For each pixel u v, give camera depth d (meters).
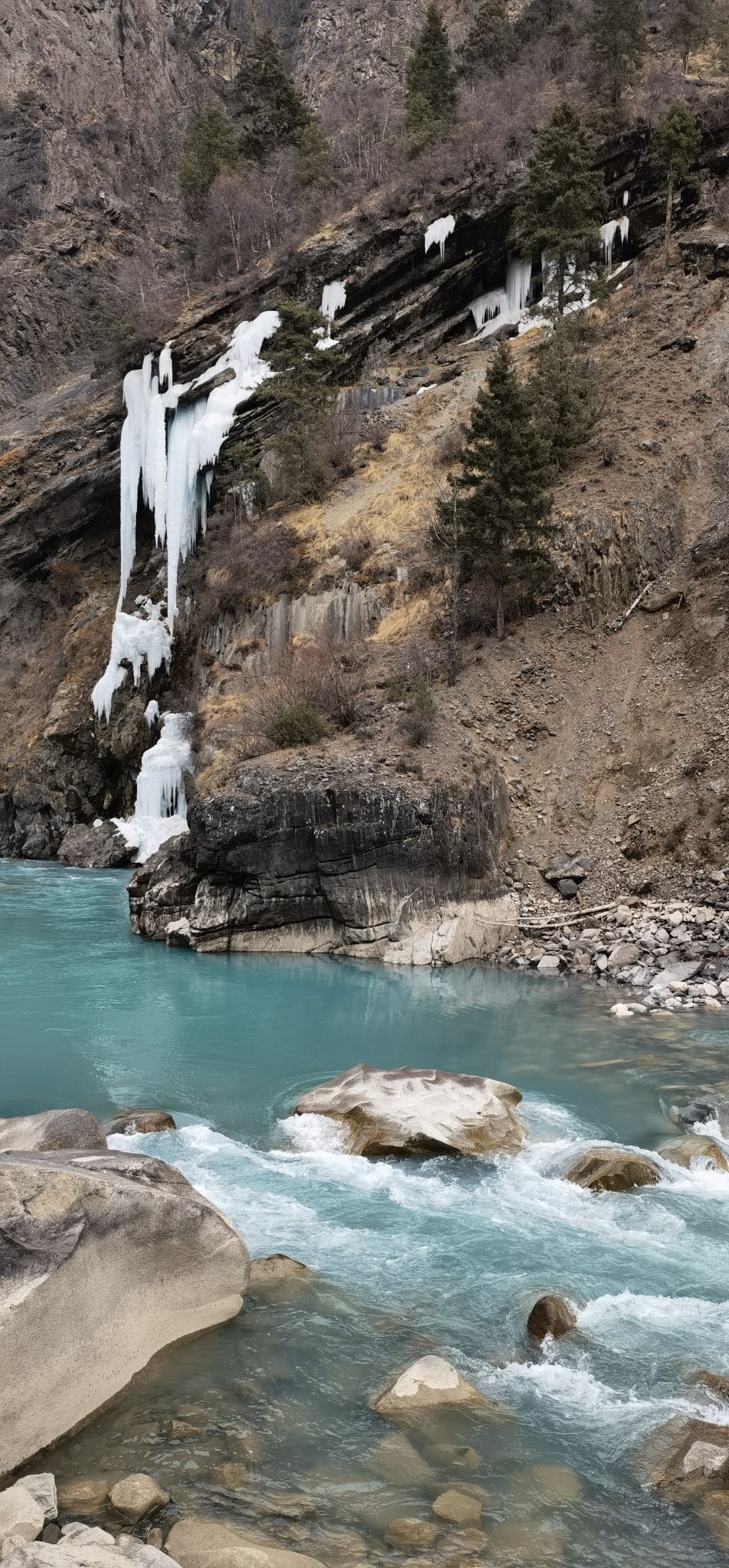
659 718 25.02
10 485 53.44
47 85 81.81
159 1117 12.52
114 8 88.12
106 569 54.47
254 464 42.72
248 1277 8.56
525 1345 8.02
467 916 21.55
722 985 18.50
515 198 47.03
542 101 50.34
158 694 40.78
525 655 27.72
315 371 44.31
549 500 27.77
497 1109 12.63
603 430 33.03
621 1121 12.90
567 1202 10.65
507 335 47.50
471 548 28.47
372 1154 11.84
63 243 71.81
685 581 27.80
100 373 52.56
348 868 21.67
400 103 62.44
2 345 67.88
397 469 39.16
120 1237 7.61
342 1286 8.88
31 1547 5.34
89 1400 7.04
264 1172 11.30
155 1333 7.82
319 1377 7.56
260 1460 6.60
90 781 42.47
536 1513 6.16
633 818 23.31
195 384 46.78
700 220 43.50
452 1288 8.88
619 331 38.09
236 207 55.50
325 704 27.17
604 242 44.28
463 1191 10.90
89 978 20.03
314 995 18.66
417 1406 7.15
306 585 35.47
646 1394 7.41
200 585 41.06
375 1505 6.18
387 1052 15.43
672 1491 6.37
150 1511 6.06
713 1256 9.51
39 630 53.41
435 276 49.22
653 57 52.81
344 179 55.75
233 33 96.56
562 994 18.84
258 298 49.38
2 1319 6.57
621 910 21.52
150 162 81.69
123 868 37.56
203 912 22.83
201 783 27.50
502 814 23.75
